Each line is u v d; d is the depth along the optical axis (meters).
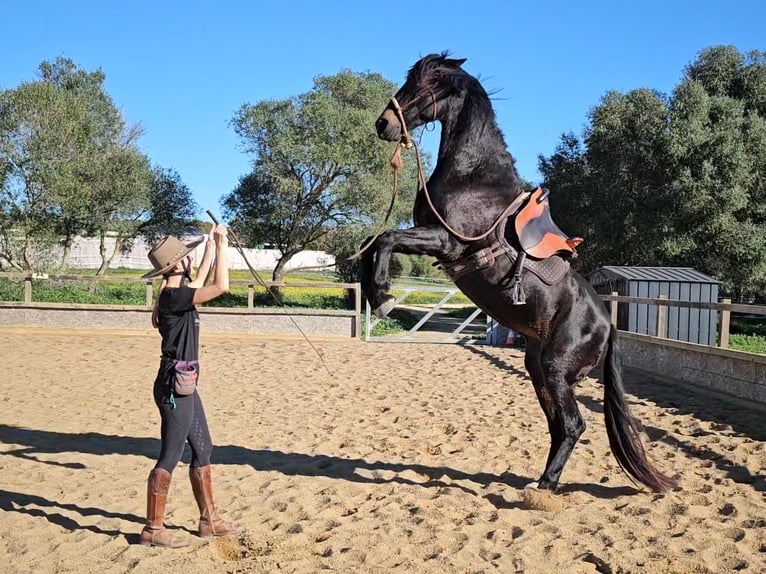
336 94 26.50
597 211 24.72
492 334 16.83
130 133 25.44
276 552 4.13
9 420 7.65
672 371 11.25
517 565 3.98
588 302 5.30
